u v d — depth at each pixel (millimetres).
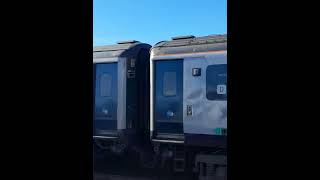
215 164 8867
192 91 9117
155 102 9805
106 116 10664
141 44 11016
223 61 8711
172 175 9750
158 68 9805
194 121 9062
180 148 9578
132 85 10609
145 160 10758
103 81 10781
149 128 10727
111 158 11102
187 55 9227
